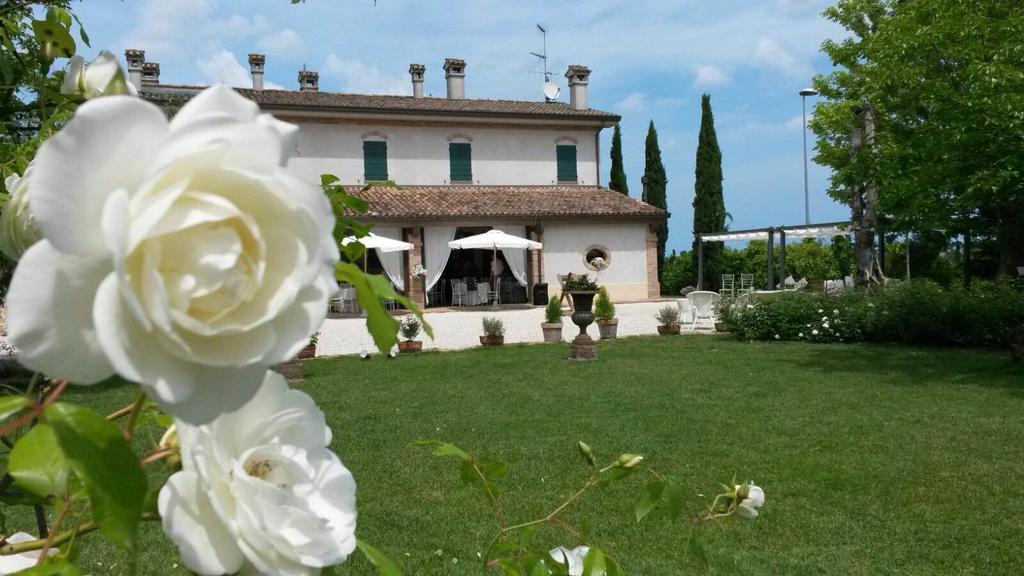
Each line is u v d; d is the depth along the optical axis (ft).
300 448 2.13
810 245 104.94
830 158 73.97
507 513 17.28
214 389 1.42
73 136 1.34
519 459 21.81
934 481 19.26
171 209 1.37
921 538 15.80
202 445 1.84
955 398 29.48
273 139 1.51
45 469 2.04
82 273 1.36
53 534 2.06
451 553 15.03
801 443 23.13
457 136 84.69
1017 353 36.88
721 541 15.70
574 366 39.78
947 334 45.09
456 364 41.45
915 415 26.66
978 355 40.91
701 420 26.45
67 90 2.77
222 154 1.42
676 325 55.93
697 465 20.97
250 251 1.43
